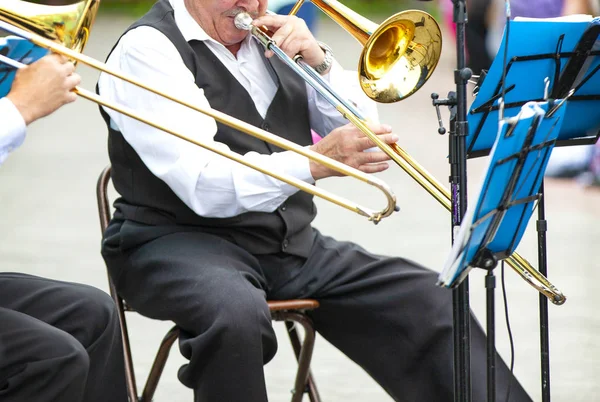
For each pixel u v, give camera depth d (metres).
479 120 6.63
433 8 49.75
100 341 6.82
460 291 6.47
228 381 6.79
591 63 6.80
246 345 6.80
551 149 6.20
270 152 7.89
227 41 7.80
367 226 15.95
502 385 7.42
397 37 7.25
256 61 7.99
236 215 7.45
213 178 7.23
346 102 7.19
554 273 13.39
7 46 6.18
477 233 5.87
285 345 11.55
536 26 6.37
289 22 7.61
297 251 7.88
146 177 7.67
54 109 6.18
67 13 6.20
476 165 19.81
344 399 9.84
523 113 5.57
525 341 11.22
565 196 17.78
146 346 11.18
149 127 7.36
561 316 11.98
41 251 14.16
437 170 19.27
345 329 7.97
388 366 7.79
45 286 6.90
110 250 7.78
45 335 6.25
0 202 17.31
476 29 18.16
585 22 6.54
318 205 17.48
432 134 23.56
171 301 7.16
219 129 7.71
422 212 16.97
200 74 7.68
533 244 14.74
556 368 10.52
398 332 7.71
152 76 7.45
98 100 6.30
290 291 7.87
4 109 6.01
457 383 6.53
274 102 8.01
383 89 7.19
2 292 6.85
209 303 6.93
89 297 6.88
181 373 7.04
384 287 7.79
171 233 7.64
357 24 7.16
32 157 21.23
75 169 20.00
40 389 6.19
